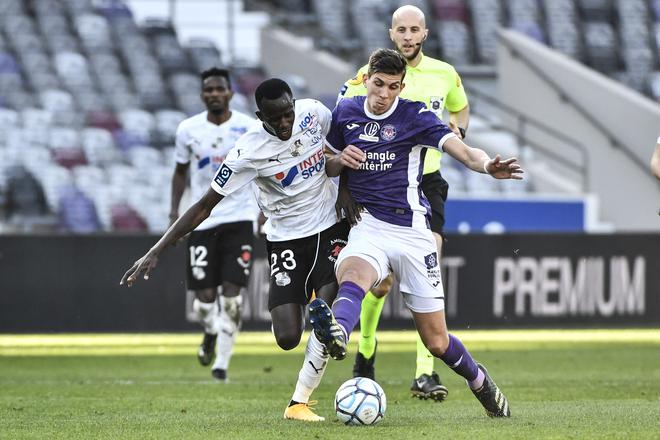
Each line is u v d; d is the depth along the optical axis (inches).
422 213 716.0
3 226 2225.6
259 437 653.3
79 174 2338.8
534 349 1664.6
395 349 1681.8
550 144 2642.7
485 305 1802.4
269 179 743.7
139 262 721.0
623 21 2942.9
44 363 1450.5
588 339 1855.3
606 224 2506.2
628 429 676.7
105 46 2687.0
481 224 2113.7
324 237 758.5
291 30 2925.7
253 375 1295.5
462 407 895.7
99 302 1713.8
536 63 2662.4
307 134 737.6
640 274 1846.7
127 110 2591.0
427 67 984.9
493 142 2637.8
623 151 2479.1
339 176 736.3
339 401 711.1
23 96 2514.8
